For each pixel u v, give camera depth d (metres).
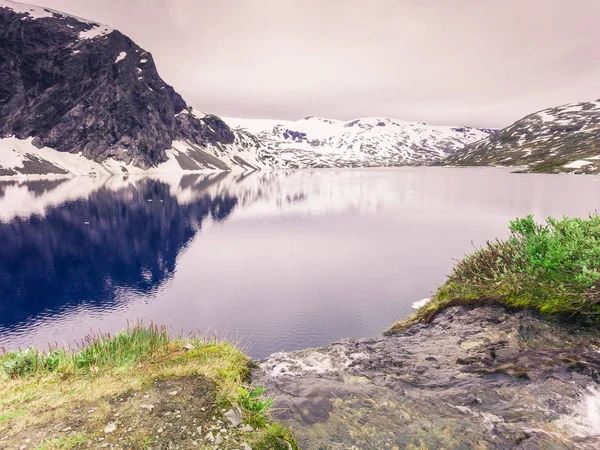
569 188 90.19
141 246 46.25
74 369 6.07
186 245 46.66
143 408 4.56
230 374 5.76
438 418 4.96
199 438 4.04
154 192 108.56
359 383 6.28
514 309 8.14
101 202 84.06
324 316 22.28
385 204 83.62
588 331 6.55
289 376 6.69
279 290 27.98
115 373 5.74
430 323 9.47
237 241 48.84
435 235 47.94
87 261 39.09
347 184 144.38
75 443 3.86
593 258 7.34
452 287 10.56
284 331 20.33
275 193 113.50
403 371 6.62
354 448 4.46
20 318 24.05
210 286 29.98
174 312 24.42
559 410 4.73
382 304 23.92
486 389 5.50
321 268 34.28
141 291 29.17
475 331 7.79
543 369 5.72
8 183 132.12
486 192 92.94
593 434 4.21
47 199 86.94
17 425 4.22
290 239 49.44
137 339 7.19
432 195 95.25
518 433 4.39
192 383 5.24
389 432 4.74
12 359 6.24
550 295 7.84
